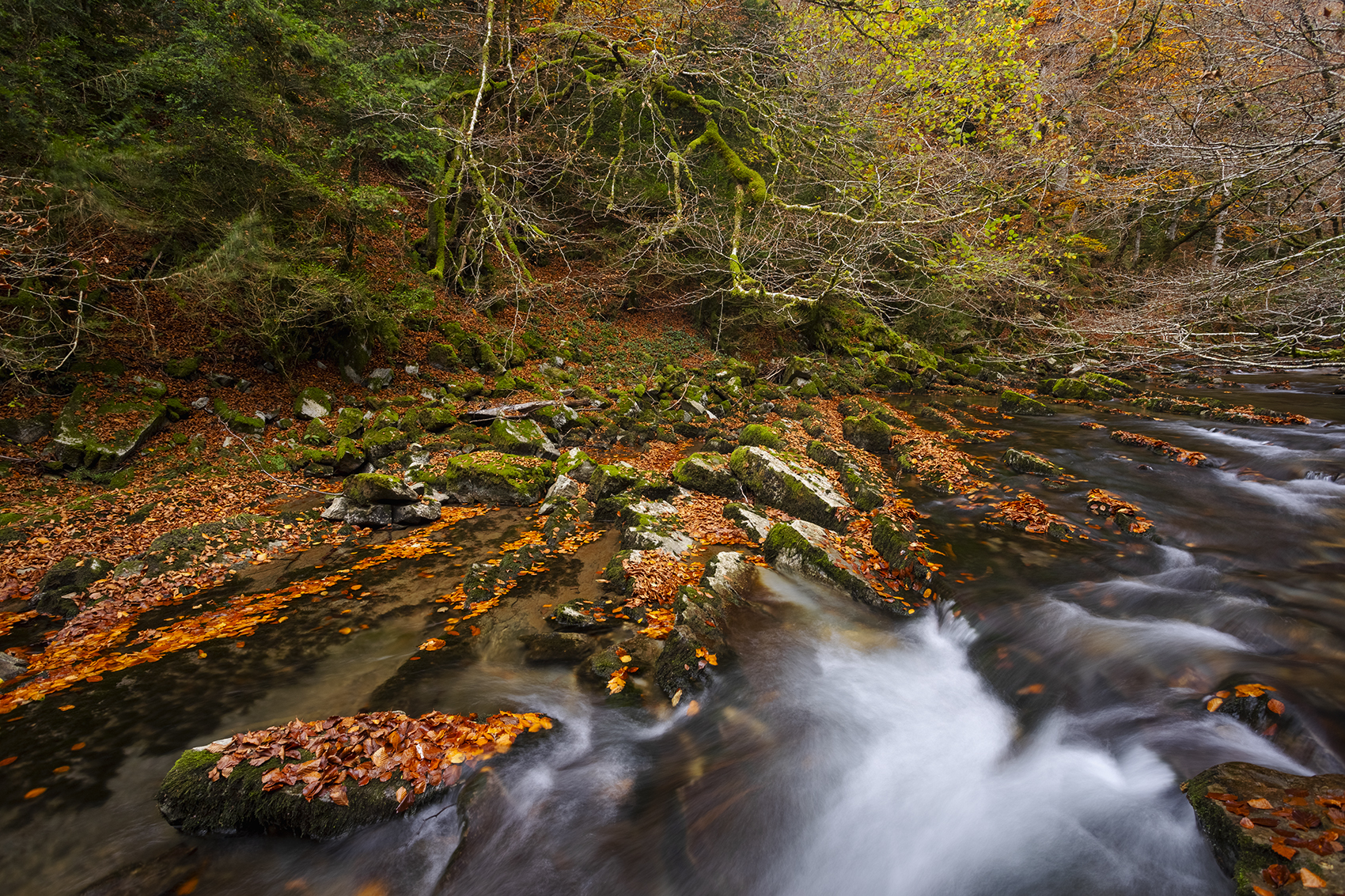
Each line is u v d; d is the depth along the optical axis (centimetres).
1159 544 754
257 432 1181
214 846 381
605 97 1944
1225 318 755
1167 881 334
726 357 2114
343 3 1491
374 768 412
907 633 628
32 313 1050
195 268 1088
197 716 489
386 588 715
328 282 1294
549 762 447
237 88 1106
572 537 855
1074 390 1919
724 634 595
